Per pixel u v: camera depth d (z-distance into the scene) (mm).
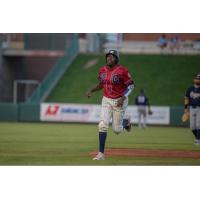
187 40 113375
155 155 38250
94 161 34094
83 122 93562
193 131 49438
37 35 115188
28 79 117438
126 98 34375
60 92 101688
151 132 69125
